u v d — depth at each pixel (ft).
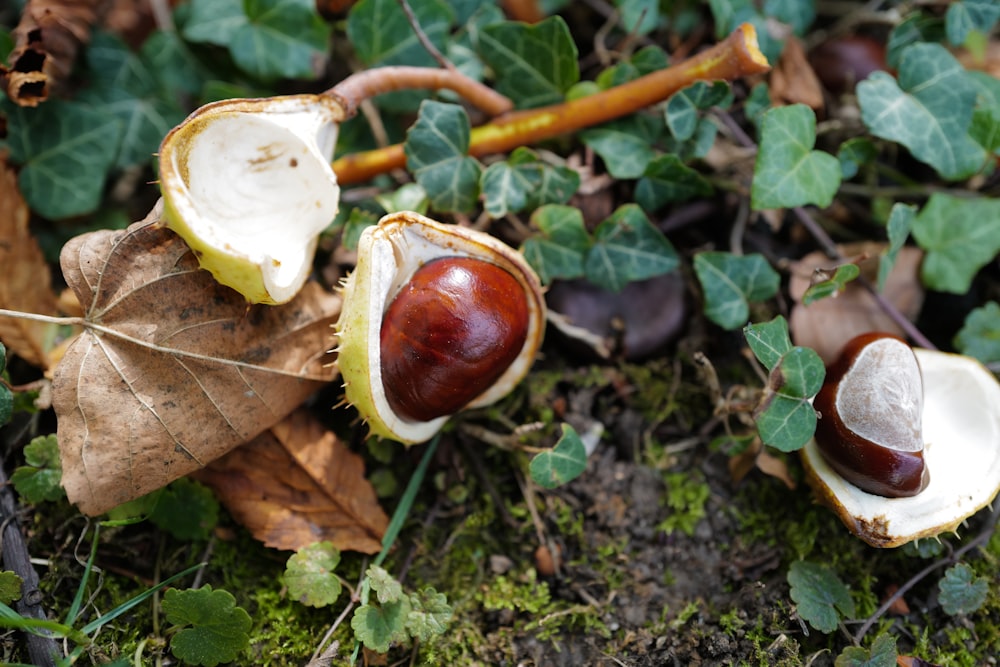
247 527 0.81
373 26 0.89
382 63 0.90
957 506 0.77
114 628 0.78
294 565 0.79
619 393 0.88
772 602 0.80
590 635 0.81
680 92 0.83
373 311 0.74
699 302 0.90
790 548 0.83
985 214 0.89
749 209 0.91
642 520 0.85
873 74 0.86
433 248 0.77
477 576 0.83
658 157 0.86
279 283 0.75
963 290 0.89
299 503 0.82
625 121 0.87
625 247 0.87
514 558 0.84
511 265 0.78
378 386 0.76
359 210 0.87
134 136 0.92
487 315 0.77
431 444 0.84
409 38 0.90
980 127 0.86
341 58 0.95
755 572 0.82
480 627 0.81
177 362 0.76
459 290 0.76
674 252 0.87
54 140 0.88
